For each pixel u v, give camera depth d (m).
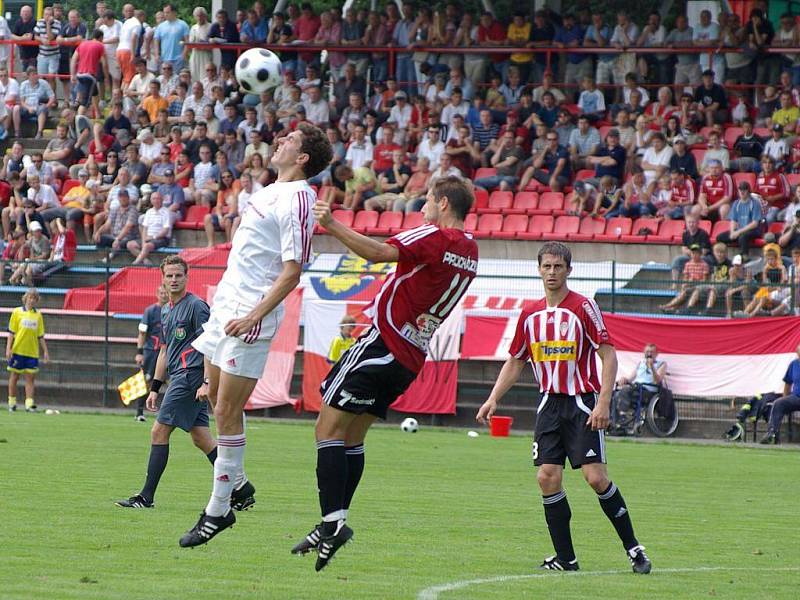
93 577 18.69
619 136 75.31
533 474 38.91
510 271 69.75
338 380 18.55
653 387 58.38
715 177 70.94
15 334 61.47
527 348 21.55
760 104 77.88
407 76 84.31
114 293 68.38
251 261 19.91
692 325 58.81
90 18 118.31
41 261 70.12
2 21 93.56
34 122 88.06
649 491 35.72
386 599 17.61
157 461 27.55
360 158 77.44
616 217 71.81
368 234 73.62
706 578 20.62
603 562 22.28
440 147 76.44
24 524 24.12
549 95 78.56
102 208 76.88
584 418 20.95
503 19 95.94
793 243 65.81
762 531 27.39
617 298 63.28
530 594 18.39
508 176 75.88
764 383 57.81
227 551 21.84
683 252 66.44
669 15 96.31
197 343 20.41
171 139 81.06
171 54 89.38
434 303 18.61
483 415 21.73
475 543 23.97
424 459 43.44
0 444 42.69
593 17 82.62
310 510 27.95
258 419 60.84
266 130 79.06
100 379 66.81
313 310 61.78
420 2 91.12
